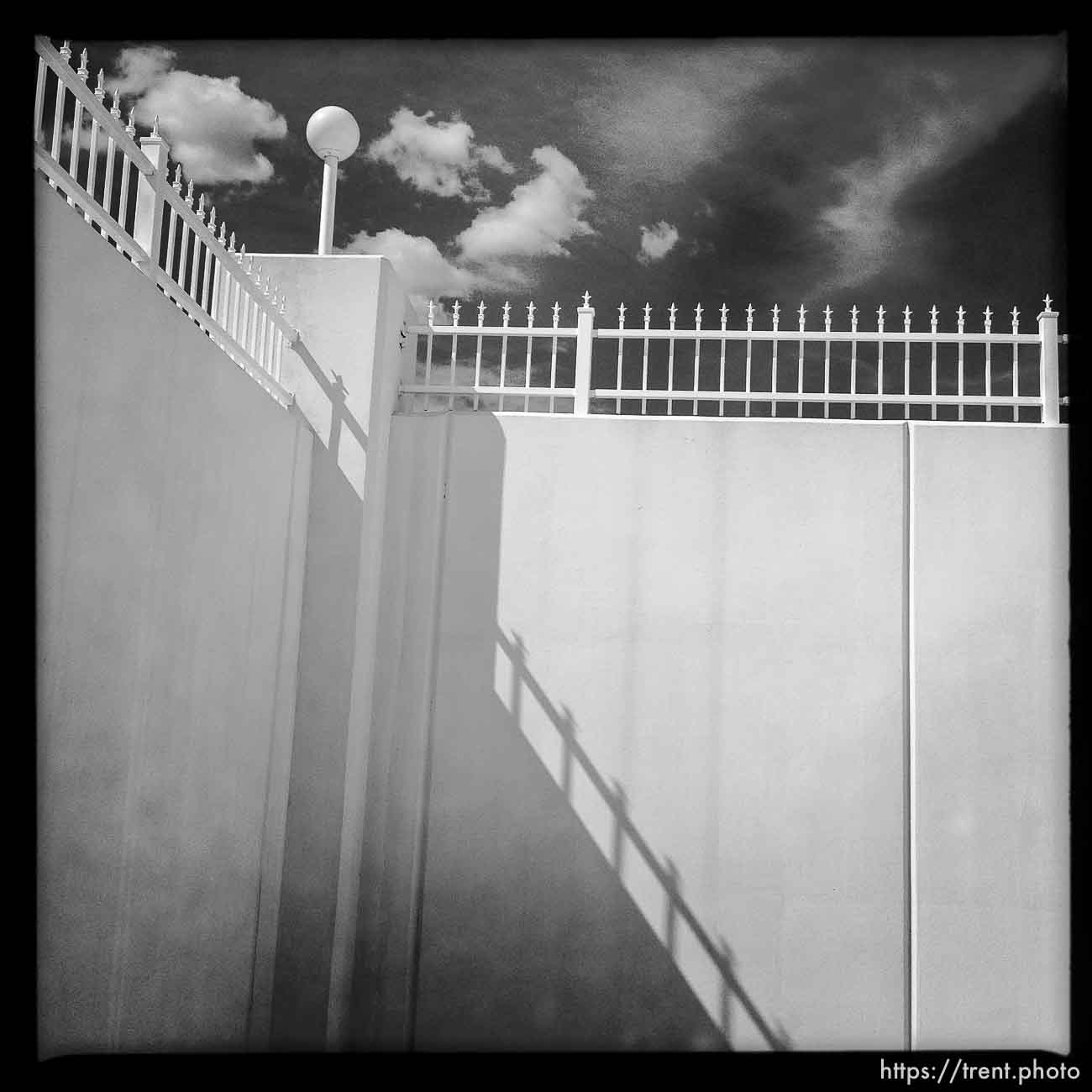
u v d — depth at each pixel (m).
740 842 6.58
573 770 6.71
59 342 3.58
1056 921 6.37
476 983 6.51
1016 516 6.75
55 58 3.47
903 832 6.52
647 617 6.83
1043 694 6.57
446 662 6.86
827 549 6.81
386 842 6.66
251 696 5.66
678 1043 6.41
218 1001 5.25
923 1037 6.31
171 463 4.55
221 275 6.05
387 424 7.00
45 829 3.57
